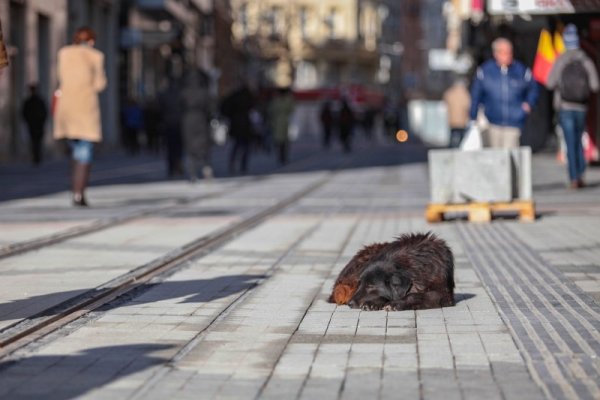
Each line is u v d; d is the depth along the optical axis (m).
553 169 41.72
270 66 148.25
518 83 24.73
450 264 12.26
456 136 43.19
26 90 57.06
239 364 9.59
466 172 22.73
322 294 13.34
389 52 182.88
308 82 167.12
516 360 9.62
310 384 8.85
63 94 27.39
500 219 23.19
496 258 16.69
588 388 8.61
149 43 80.56
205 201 29.30
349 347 10.25
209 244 18.94
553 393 8.48
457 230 21.06
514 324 11.20
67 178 40.78
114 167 51.69
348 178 41.47
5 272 15.48
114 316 11.95
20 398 8.43
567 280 14.27
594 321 11.33
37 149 52.12
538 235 19.91
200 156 37.94
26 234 20.53
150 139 71.38
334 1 168.75
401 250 12.13
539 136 57.16
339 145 104.00
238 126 46.47
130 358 9.82
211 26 123.19
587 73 30.47
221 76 132.75
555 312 11.89
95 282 14.38
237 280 14.67
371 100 142.88
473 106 24.80
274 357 9.86
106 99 77.06
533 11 30.28
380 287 11.95
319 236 20.20
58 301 12.83
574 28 30.45
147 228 21.86
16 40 56.50
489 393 8.52
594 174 37.44
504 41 24.78
